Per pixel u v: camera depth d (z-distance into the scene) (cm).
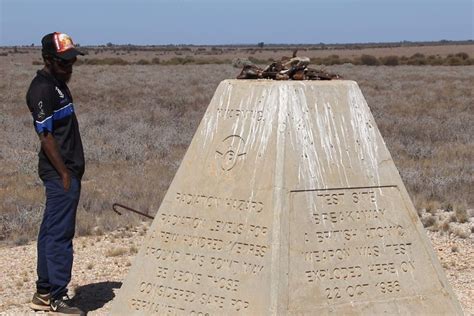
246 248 497
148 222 1027
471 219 1048
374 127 552
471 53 12125
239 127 531
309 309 483
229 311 488
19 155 1641
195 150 545
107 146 1780
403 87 4178
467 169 1442
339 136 533
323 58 8744
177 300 514
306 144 518
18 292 721
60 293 638
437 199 1170
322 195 512
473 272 789
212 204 522
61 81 629
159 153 1697
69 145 628
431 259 540
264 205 500
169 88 4194
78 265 823
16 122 2356
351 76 5378
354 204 521
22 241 934
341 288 497
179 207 536
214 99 553
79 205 1091
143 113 2703
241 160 521
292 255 489
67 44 621
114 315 533
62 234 628
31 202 1137
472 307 653
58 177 623
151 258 536
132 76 5509
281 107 523
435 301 528
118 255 865
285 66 571
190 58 9512
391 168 547
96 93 3759
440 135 2033
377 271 514
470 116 2519
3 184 1300
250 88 539
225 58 10181
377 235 523
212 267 507
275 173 504
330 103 539
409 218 542
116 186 1249
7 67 7000
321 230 503
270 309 473
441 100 3262
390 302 510
